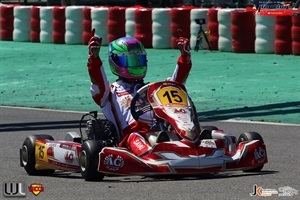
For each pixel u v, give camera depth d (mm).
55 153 23375
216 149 21375
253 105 39688
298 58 56875
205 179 21656
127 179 22188
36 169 24203
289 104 39594
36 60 61656
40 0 113500
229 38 61344
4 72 56156
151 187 20625
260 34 59406
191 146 21250
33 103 43281
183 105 22391
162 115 22141
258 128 33438
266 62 55656
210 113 37938
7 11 75312
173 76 24688
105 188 20750
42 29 72750
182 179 21766
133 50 23719
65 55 63875
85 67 57312
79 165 22328
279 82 47125
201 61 57312
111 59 23938
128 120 22969
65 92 46781
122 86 23688
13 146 30375
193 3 91875
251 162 21797
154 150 21234
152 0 95875
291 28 57844
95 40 22906
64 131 34156
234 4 91812
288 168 23906
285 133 31938
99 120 23500
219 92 44375
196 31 62812
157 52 63094
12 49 69062
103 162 21281
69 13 70438
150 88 22797
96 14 67562
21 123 36656
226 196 19219
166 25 64250
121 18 66500
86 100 43656
